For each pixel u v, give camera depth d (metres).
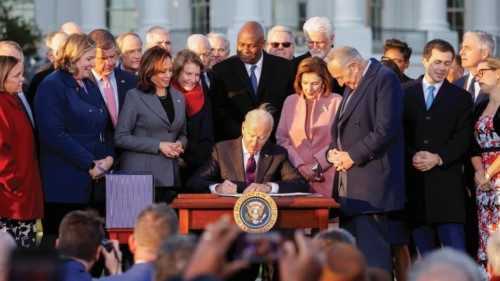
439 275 6.95
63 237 9.46
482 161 14.05
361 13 38.69
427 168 13.95
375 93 13.39
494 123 13.83
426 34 39.88
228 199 12.55
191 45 17.53
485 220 13.97
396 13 41.81
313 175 14.09
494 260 9.17
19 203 13.34
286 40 17.30
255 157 13.59
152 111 13.98
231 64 15.62
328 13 40.84
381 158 13.41
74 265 9.38
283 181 13.49
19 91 13.48
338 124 13.59
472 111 14.25
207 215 12.48
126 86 14.58
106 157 13.79
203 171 13.62
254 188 13.18
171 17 41.84
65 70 13.81
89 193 13.73
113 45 14.39
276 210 12.33
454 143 14.04
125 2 42.84
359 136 13.44
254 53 15.55
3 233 9.61
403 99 13.73
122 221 12.70
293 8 40.75
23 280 5.79
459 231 14.20
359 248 13.45
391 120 13.27
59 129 13.59
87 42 13.76
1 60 13.42
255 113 13.45
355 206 13.40
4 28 40.53
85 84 13.96
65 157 13.62
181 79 14.62
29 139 13.49
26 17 44.19
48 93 13.63
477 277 7.03
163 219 9.12
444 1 40.47
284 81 15.68
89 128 13.84
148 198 12.70
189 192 13.94
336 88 15.30
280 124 14.55
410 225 14.16
